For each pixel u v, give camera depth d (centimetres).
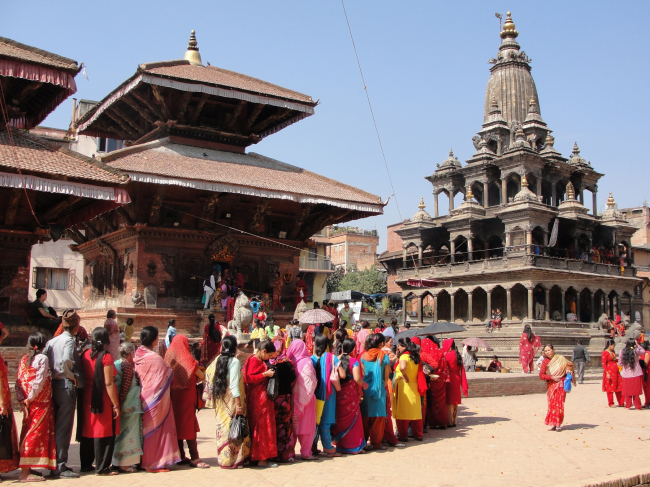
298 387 1142
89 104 5228
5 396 966
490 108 6675
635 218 7350
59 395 1002
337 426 1223
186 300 2931
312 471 1051
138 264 2827
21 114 2344
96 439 1002
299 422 1139
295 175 3278
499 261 5103
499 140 6369
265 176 3045
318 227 3378
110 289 3148
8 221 2142
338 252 8494
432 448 1297
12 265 2170
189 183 2595
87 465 1037
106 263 3241
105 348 1022
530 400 2311
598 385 3158
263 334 2327
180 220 2952
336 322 2723
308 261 6662
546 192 6116
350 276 7388
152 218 2838
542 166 5781
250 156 3453
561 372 1582
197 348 2072
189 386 1085
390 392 1403
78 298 4753
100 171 2008
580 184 6291
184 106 3138
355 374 1202
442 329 1748
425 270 5753
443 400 1567
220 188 2672
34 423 971
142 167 2572
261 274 3238
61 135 5166
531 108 6488
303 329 2527
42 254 4681
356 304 4294
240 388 1064
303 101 3297
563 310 5097
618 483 1052
